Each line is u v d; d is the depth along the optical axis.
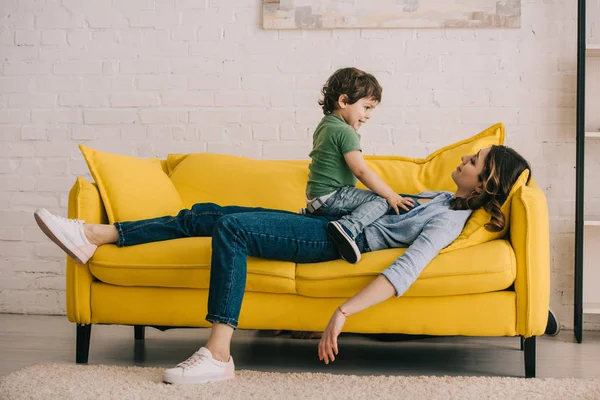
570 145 3.12
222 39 3.26
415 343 2.71
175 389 1.87
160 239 2.28
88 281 2.24
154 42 3.29
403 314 2.10
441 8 3.15
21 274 3.30
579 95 2.91
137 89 3.30
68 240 2.17
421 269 2.01
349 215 2.19
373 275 2.06
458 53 3.17
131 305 2.21
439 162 2.71
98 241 2.23
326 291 2.09
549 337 2.93
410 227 2.13
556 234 3.12
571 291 3.11
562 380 2.04
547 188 3.13
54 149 3.31
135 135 3.30
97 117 3.30
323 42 3.22
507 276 2.04
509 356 2.50
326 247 2.12
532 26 3.13
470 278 2.04
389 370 2.27
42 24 3.32
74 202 2.33
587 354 2.59
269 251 2.08
